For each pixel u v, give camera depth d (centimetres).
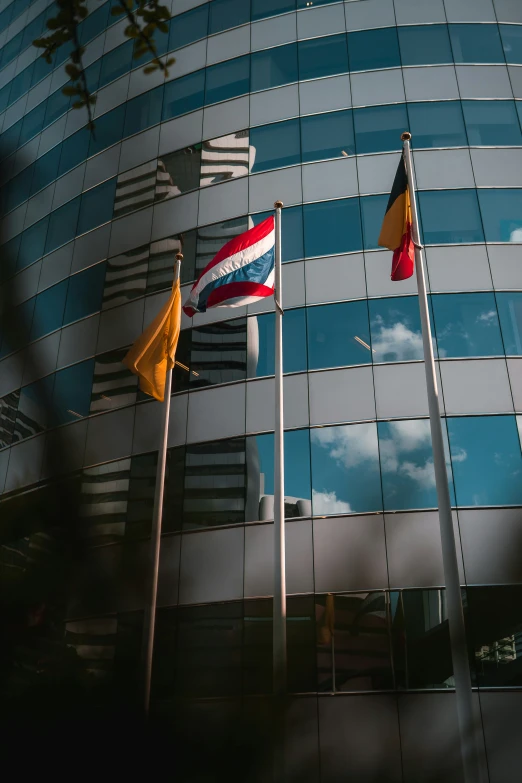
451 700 1469
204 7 2720
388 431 1791
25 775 446
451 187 2109
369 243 2061
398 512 1688
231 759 443
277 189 2238
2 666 427
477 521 1650
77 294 2419
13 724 443
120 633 1719
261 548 1734
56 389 2247
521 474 1702
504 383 1816
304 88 2392
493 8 2423
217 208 2295
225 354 2036
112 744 443
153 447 1978
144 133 2592
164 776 438
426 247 2019
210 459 1898
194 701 512
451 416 1781
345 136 2261
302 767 454
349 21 2467
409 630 1557
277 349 1548
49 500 427
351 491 1739
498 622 1538
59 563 424
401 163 1538
